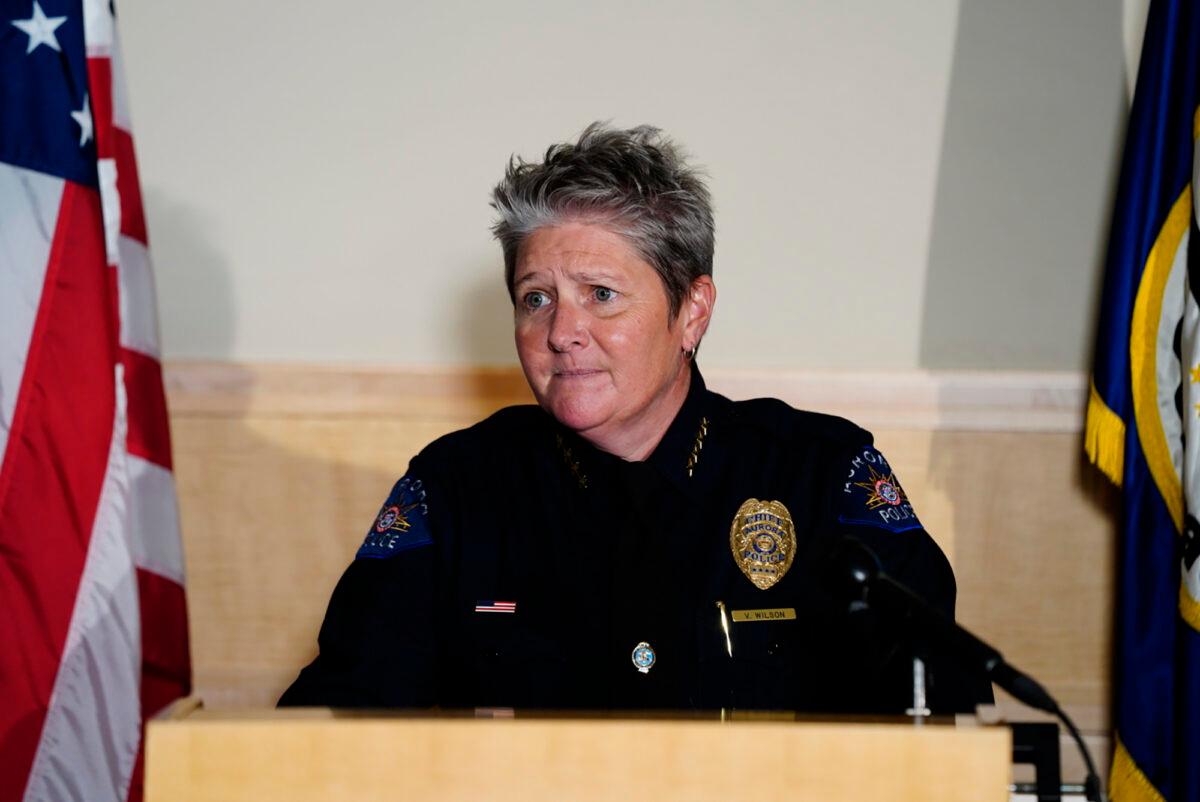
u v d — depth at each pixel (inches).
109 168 174.1
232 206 225.0
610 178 127.0
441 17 222.1
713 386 221.0
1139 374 203.3
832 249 222.2
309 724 80.5
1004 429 221.3
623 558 130.4
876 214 221.8
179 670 177.2
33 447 164.6
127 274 176.7
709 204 134.8
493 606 132.9
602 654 128.5
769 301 223.0
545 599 132.2
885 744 78.3
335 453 225.6
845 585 95.1
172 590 176.9
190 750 80.5
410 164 223.9
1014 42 219.5
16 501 163.3
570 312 127.6
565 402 128.7
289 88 223.6
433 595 135.5
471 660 131.7
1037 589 224.1
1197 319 195.8
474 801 79.1
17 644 162.7
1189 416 195.5
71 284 166.9
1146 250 203.6
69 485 165.3
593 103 221.8
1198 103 197.2
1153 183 203.6
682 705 125.7
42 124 167.9
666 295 130.6
